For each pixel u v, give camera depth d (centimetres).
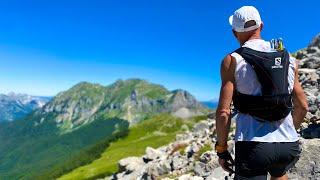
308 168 270
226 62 149
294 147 149
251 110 146
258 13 156
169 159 695
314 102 422
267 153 144
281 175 153
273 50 148
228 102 147
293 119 158
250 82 145
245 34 156
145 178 701
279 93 144
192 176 478
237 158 149
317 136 350
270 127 146
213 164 483
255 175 147
